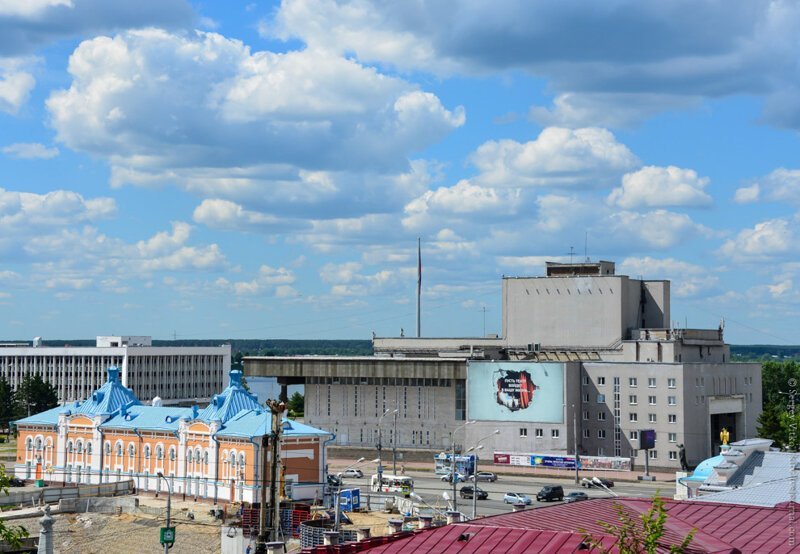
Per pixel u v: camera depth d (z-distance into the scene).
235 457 147.12
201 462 152.38
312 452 147.12
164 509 139.62
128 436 164.12
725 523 63.38
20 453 179.62
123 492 158.38
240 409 154.38
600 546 48.25
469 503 154.75
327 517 124.94
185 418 155.25
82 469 170.38
